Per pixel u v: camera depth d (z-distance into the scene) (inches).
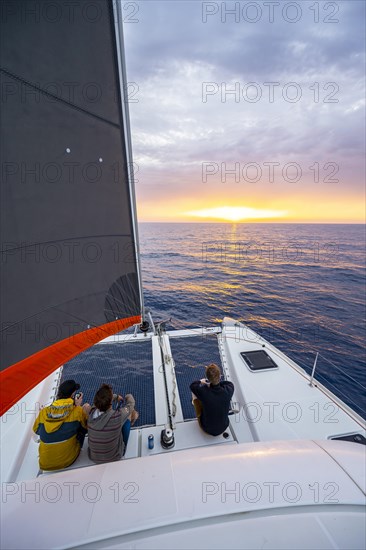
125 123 81.0
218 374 90.0
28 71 54.4
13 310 53.7
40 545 32.8
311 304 443.2
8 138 51.8
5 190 51.7
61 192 65.6
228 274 663.8
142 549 32.4
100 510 38.1
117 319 92.2
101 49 68.6
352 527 34.6
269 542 32.8
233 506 37.8
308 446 51.9
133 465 48.6
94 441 75.4
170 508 37.9
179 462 48.6
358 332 339.9
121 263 91.7
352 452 49.5
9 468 80.0
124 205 89.0
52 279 64.7
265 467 45.8
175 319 370.3
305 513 36.4
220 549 32.2
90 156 73.2
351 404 211.3
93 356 139.9
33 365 58.5
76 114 67.0
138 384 122.0
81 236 73.7
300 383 121.3
